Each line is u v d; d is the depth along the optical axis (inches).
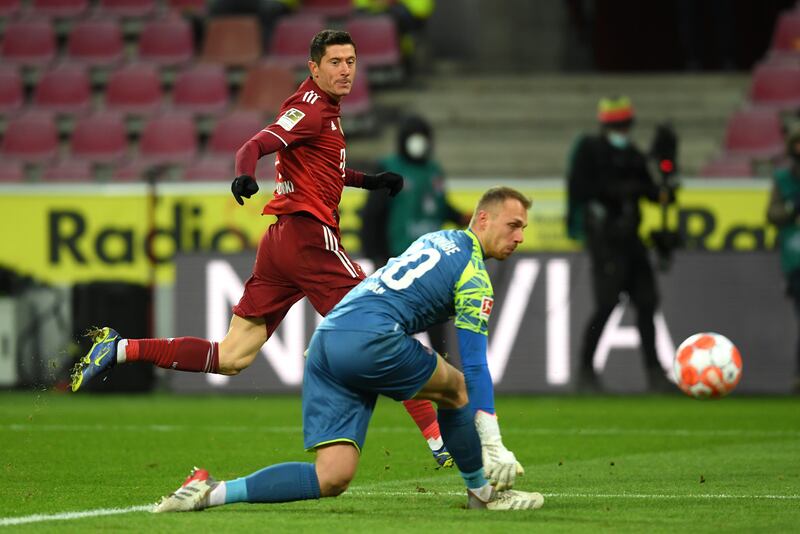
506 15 2874.0
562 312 1915.6
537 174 2453.2
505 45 2881.4
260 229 2059.5
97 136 2476.6
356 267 1000.9
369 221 1871.3
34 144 2495.1
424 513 813.9
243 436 1374.3
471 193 2023.9
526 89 2672.2
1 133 2571.4
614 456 1202.6
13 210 2096.5
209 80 2556.6
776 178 1872.5
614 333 1915.6
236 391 1959.9
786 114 2409.0
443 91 2674.7
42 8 2773.1
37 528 748.0
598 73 2938.0
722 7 2940.5
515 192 810.8
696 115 2541.8
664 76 2687.0
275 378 1948.8
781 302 1927.9
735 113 2370.8
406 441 1332.4
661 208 1964.8
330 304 985.5
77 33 2689.5
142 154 2438.5
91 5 2812.5
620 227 1851.6
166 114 2479.1
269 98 2527.1
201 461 1155.3
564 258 1915.6
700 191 1996.8
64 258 2087.8
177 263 1963.6
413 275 788.0
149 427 1476.4
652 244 1907.0
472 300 781.9
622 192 1846.7
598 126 2559.1
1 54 2691.9
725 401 1843.0
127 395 1985.7
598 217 1854.1
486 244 810.2
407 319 784.9
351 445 783.7
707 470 1085.1
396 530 736.3
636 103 2588.6
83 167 2427.4
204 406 1769.2
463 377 808.9
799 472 1069.1
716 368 1047.6
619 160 1851.6
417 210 1866.4
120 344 941.2
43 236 2092.8
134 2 2775.6
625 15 2935.5
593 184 1857.8
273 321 999.6
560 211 2012.8
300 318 1931.6
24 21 2723.9
